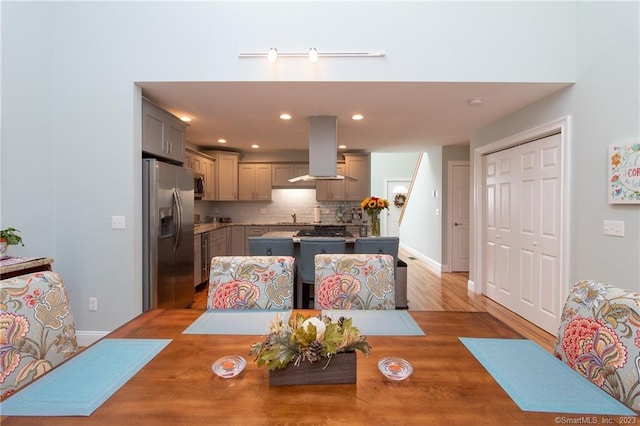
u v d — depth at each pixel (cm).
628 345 96
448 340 121
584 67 255
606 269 239
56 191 271
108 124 270
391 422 75
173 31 268
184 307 350
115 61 268
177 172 333
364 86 278
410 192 792
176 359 106
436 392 87
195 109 344
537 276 321
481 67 266
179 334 126
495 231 399
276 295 168
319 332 90
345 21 268
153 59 267
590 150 251
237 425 74
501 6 266
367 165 612
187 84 274
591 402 83
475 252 438
